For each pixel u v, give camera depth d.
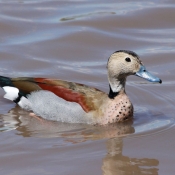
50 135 14.13
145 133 14.27
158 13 22.48
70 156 12.91
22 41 20.30
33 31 21.09
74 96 14.92
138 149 13.40
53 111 15.08
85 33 20.92
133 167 12.50
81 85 15.34
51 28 21.31
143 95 16.83
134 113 15.60
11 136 14.05
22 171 12.17
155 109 15.89
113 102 14.82
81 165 12.48
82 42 20.42
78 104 14.80
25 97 15.64
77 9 22.92
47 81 15.52
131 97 16.72
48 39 20.45
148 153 13.19
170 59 19.19
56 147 13.38
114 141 13.80
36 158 12.80
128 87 17.36
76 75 18.06
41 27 21.38
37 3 23.38
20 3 23.33
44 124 14.89
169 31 21.44
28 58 19.11
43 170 12.22
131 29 21.52
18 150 13.23
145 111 15.75
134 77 18.16
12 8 22.80
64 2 23.59
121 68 14.54
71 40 20.48
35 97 15.41
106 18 22.06
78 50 19.92
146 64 18.95
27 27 21.36
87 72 18.28
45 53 19.55
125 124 14.85
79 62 19.09
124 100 14.88
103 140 13.86
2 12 22.41
